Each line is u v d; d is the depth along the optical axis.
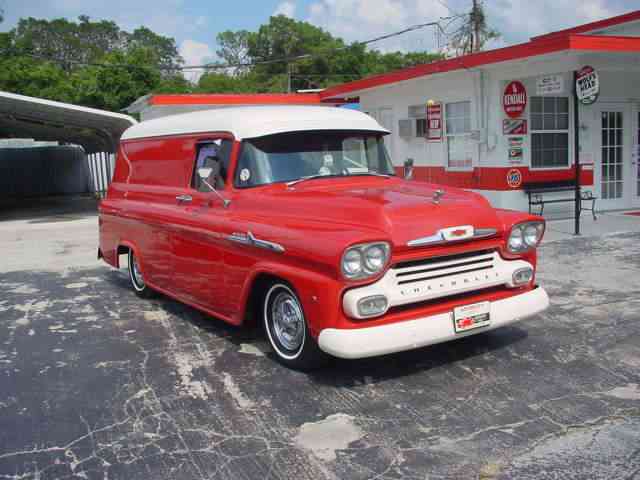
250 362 5.38
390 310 4.54
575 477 3.39
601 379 4.69
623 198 13.94
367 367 5.11
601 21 14.31
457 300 4.77
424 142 14.98
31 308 7.63
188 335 6.27
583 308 6.51
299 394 4.64
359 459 3.68
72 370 5.40
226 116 6.05
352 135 6.14
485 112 12.80
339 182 5.76
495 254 4.99
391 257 4.42
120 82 39.94
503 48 11.49
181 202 6.46
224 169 5.82
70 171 31.25
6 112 19.70
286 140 5.79
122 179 8.11
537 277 7.87
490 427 3.99
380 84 15.35
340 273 4.27
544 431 3.91
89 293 8.34
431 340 4.52
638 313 6.27
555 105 12.86
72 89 40.34
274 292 5.15
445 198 4.97
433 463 3.59
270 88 57.03
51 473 3.67
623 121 13.64
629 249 9.39
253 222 5.24
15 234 15.05
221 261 5.61
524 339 5.63
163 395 4.75
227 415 4.35
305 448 3.83
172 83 42.97
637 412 4.12
